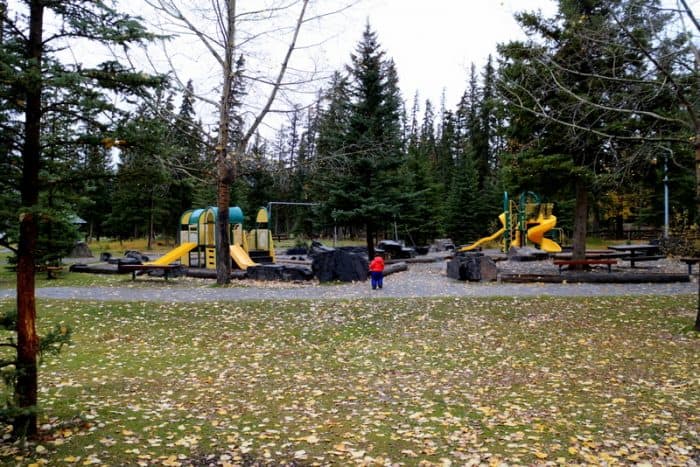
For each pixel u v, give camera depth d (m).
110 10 4.77
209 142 16.34
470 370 7.64
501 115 17.70
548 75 11.33
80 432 5.17
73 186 5.15
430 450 4.84
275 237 56.62
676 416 5.62
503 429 5.34
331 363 8.14
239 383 7.11
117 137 4.82
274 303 12.69
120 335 10.04
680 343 8.79
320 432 5.33
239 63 16.12
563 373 7.36
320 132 23.47
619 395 6.35
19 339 4.74
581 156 17.09
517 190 19.91
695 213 27.38
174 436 5.19
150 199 44.84
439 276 19.50
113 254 38.28
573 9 14.54
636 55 10.60
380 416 5.78
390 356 8.52
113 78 4.82
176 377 7.39
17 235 5.02
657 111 12.38
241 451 4.83
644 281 15.70
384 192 25.38
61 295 14.32
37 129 4.73
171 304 12.69
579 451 4.77
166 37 5.18
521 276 16.58
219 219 16.44
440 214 46.38
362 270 17.73
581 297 12.95
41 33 4.68
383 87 25.00
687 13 8.20
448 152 61.09
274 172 17.42
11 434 4.94
